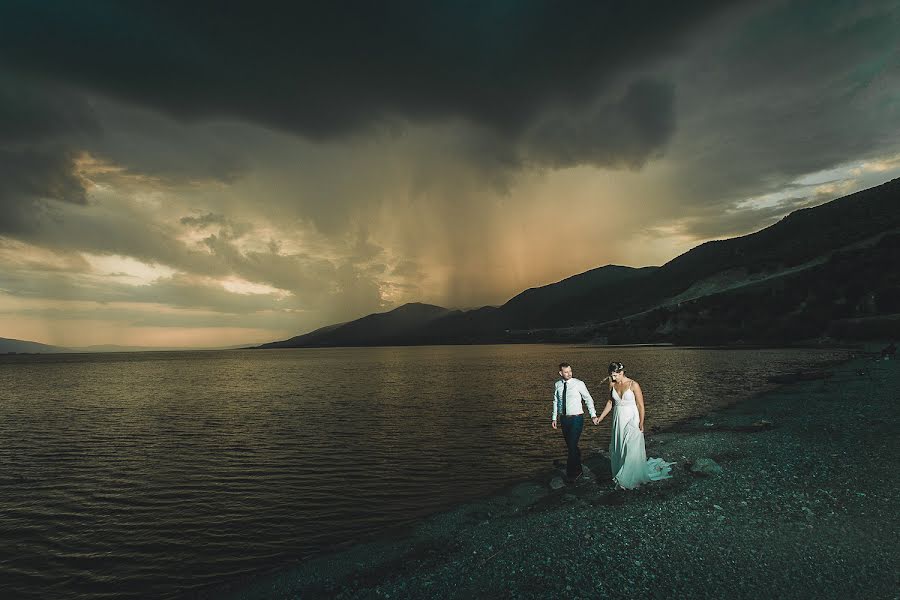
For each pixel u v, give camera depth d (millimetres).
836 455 11766
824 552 6586
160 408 33688
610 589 6078
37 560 8836
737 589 5816
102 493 13227
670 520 8266
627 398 10906
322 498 12125
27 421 28047
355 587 6953
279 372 83750
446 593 6371
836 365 42531
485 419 24406
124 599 7359
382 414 27625
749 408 22000
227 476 14750
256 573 8000
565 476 12016
